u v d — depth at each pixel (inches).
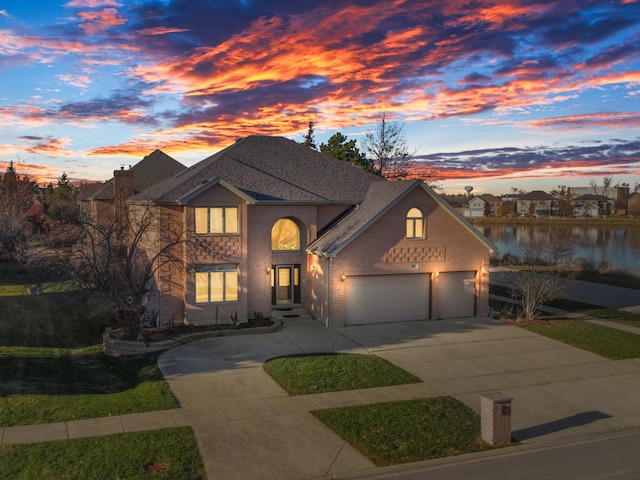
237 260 1016.9
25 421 570.9
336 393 674.8
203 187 977.5
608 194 6628.9
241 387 696.4
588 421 602.2
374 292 1056.8
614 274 1795.0
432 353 858.8
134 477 454.3
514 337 962.7
